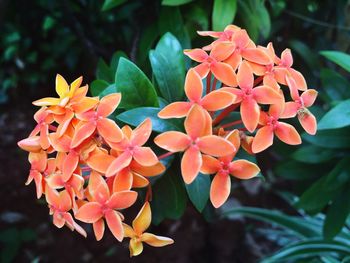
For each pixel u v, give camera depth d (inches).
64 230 22.5
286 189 24.0
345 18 17.7
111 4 12.2
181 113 7.9
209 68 8.5
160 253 21.7
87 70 26.9
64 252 21.7
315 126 8.7
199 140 7.6
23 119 27.9
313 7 18.0
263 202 23.9
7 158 25.5
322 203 13.2
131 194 7.7
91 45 19.1
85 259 21.6
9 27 26.8
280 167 14.7
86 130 7.9
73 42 26.0
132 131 8.0
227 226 22.1
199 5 12.9
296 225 16.7
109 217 7.8
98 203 7.8
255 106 8.1
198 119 7.6
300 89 9.1
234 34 8.8
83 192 8.2
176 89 9.8
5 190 23.9
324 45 17.7
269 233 22.2
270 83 8.5
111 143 7.8
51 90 29.0
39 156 8.6
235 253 22.2
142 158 7.7
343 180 12.6
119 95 8.1
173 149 7.6
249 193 24.0
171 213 10.4
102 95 9.5
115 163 7.7
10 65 29.1
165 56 9.8
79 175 8.0
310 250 15.2
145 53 13.1
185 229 22.2
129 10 17.0
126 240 22.1
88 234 22.2
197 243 22.1
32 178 8.7
